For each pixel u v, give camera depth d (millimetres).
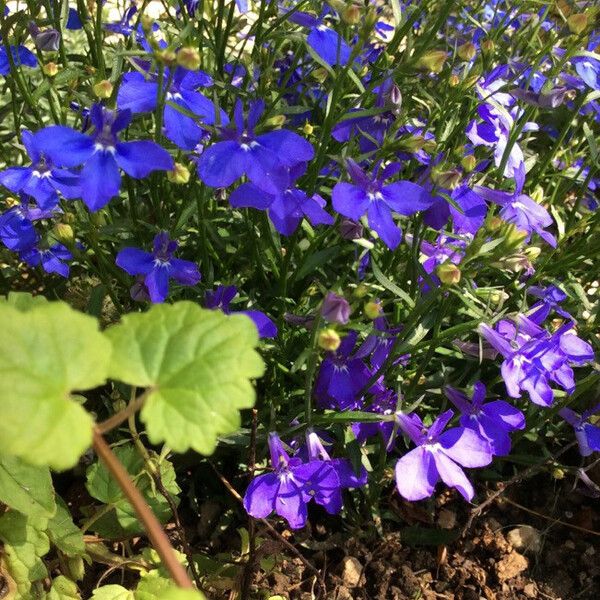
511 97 140
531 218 122
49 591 112
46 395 63
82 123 124
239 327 73
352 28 131
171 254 112
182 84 113
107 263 122
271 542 110
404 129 130
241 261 139
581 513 141
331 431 125
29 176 112
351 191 104
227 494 133
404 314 130
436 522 137
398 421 109
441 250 127
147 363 70
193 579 118
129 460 113
